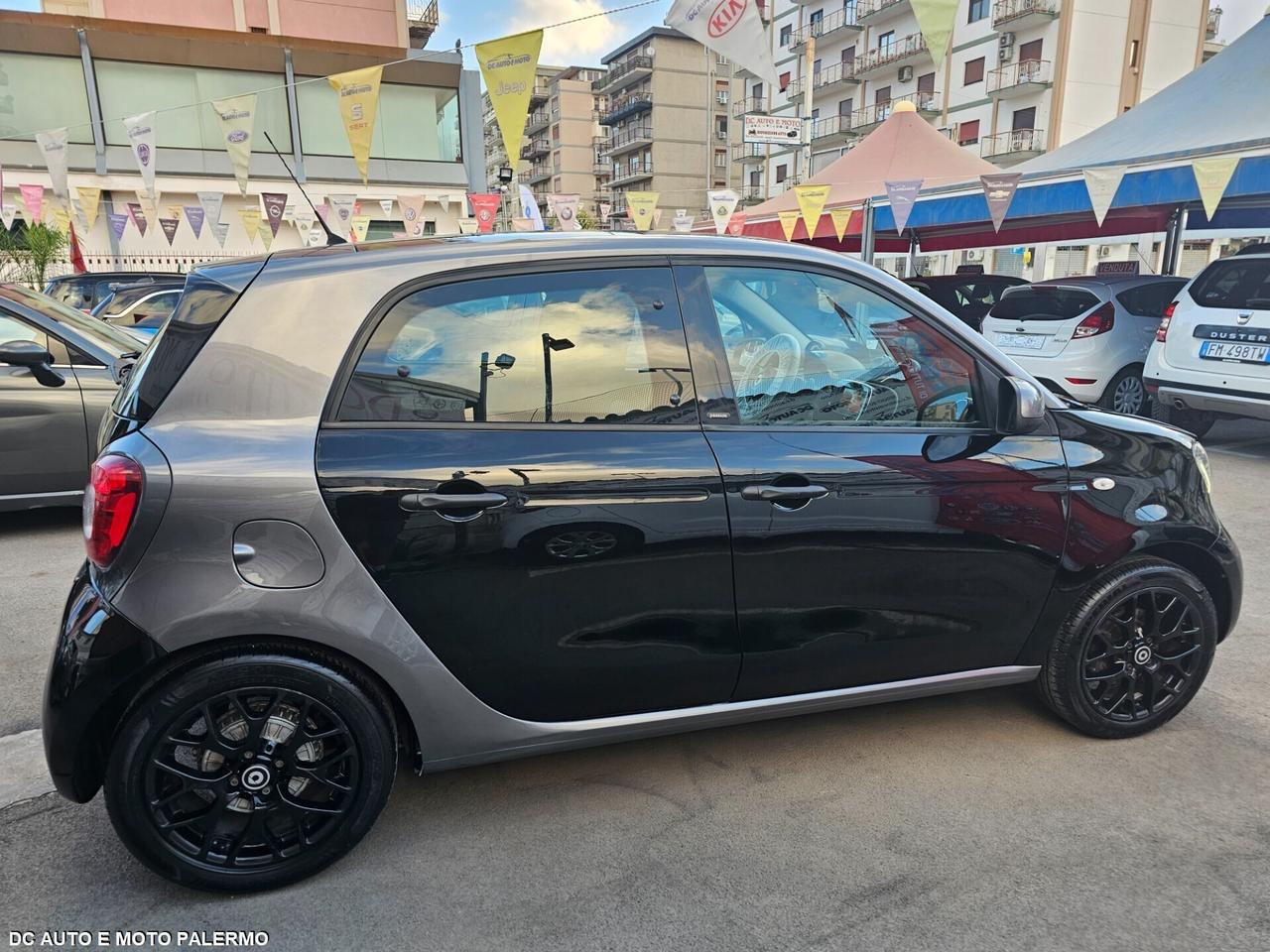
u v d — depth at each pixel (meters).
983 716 3.03
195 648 2.03
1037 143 39.03
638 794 2.58
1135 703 2.85
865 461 2.43
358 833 2.21
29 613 4.00
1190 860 2.27
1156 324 8.42
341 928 2.05
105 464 2.01
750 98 56.31
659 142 70.00
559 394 2.25
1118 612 2.77
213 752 2.08
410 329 2.18
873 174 12.91
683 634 2.33
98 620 1.99
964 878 2.21
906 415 2.56
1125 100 39.53
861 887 2.18
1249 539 5.00
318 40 25.22
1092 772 2.68
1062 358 8.44
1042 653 2.76
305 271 2.20
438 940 2.01
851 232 13.05
